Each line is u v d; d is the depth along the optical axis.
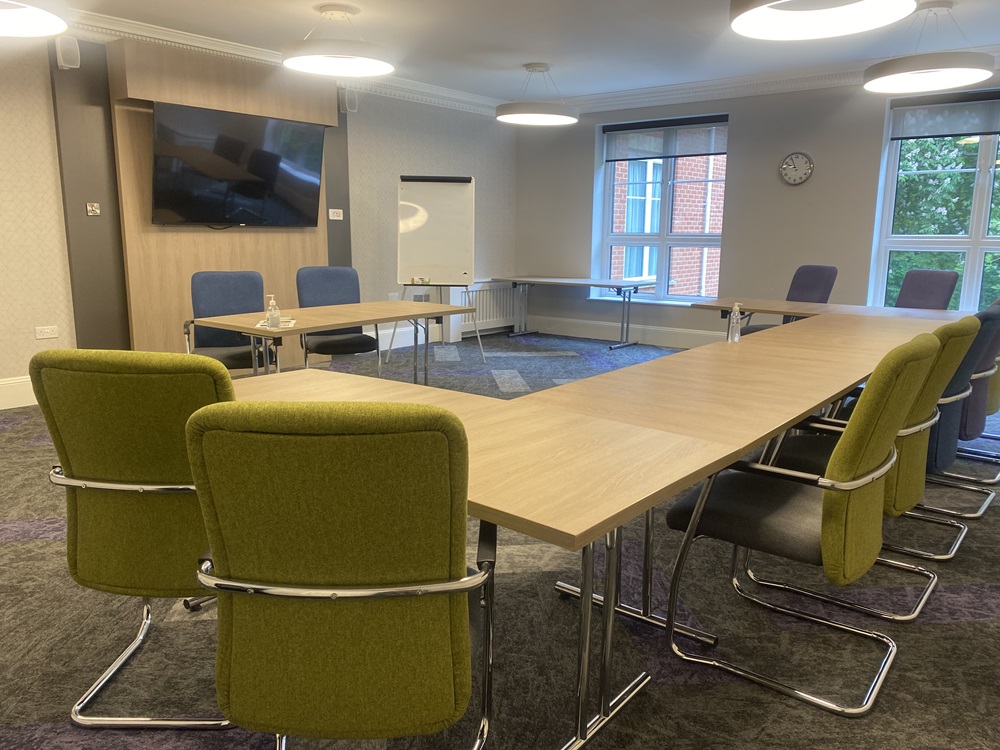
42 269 5.26
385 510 1.11
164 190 5.59
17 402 5.23
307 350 5.15
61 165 5.23
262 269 6.48
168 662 2.16
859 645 2.28
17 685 2.03
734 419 2.03
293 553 1.16
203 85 5.66
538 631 2.35
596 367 6.86
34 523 3.19
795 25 3.03
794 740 1.83
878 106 6.63
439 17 5.16
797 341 3.49
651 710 1.95
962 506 3.47
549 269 9.12
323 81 6.55
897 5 2.82
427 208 7.20
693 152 7.95
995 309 2.76
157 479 1.62
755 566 2.84
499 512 1.33
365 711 1.23
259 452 1.08
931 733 1.86
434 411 1.06
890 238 6.99
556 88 7.84
